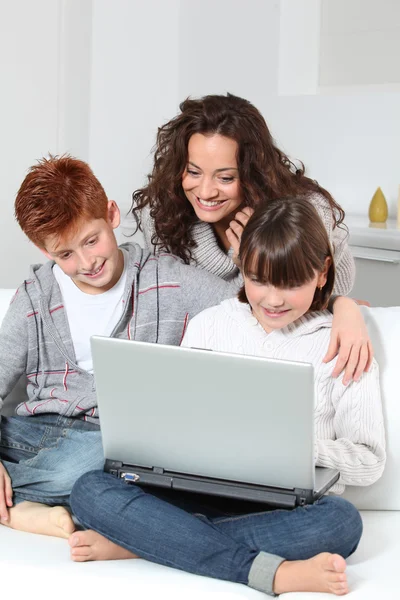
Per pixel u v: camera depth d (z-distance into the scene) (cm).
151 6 451
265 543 163
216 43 440
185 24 455
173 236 235
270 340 191
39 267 217
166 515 165
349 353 182
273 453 161
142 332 209
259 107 429
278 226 176
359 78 412
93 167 446
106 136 448
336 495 181
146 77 455
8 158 423
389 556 166
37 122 429
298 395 152
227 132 215
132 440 171
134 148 458
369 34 406
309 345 189
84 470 186
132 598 151
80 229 193
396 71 399
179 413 163
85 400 201
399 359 192
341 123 405
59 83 431
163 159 233
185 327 211
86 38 434
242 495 166
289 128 421
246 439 161
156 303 210
